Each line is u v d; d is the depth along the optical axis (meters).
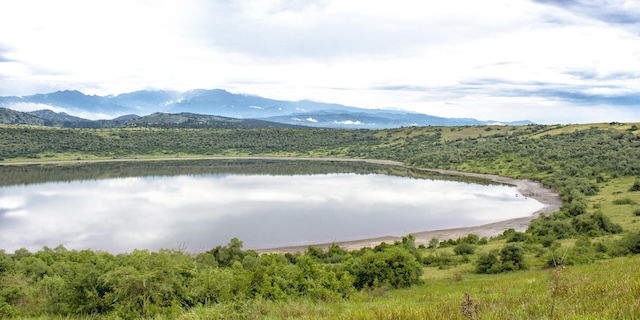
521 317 7.37
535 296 10.37
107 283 18.22
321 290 21.55
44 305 19.86
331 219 91.69
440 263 48.25
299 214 97.38
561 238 57.81
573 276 15.91
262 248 68.88
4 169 188.00
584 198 91.81
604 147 149.38
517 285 17.62
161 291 17.61
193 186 145.00
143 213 98.62
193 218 93.00
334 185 146.62
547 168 144.75
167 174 181.00
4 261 34.09
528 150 176.62
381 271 34.84
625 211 72.00
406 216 93.81
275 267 23.12
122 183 152.50
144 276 17.50
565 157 152.25
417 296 20.44
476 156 191.88
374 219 91.12
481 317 6.87
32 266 34.28
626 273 14.78
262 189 137.75
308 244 71.31
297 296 20.66
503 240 62.41
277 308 12.59
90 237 76.88
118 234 79.00
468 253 54.19
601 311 6.93
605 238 54.03
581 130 193.62
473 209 99.56
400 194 125.44
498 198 113.81
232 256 50.22
